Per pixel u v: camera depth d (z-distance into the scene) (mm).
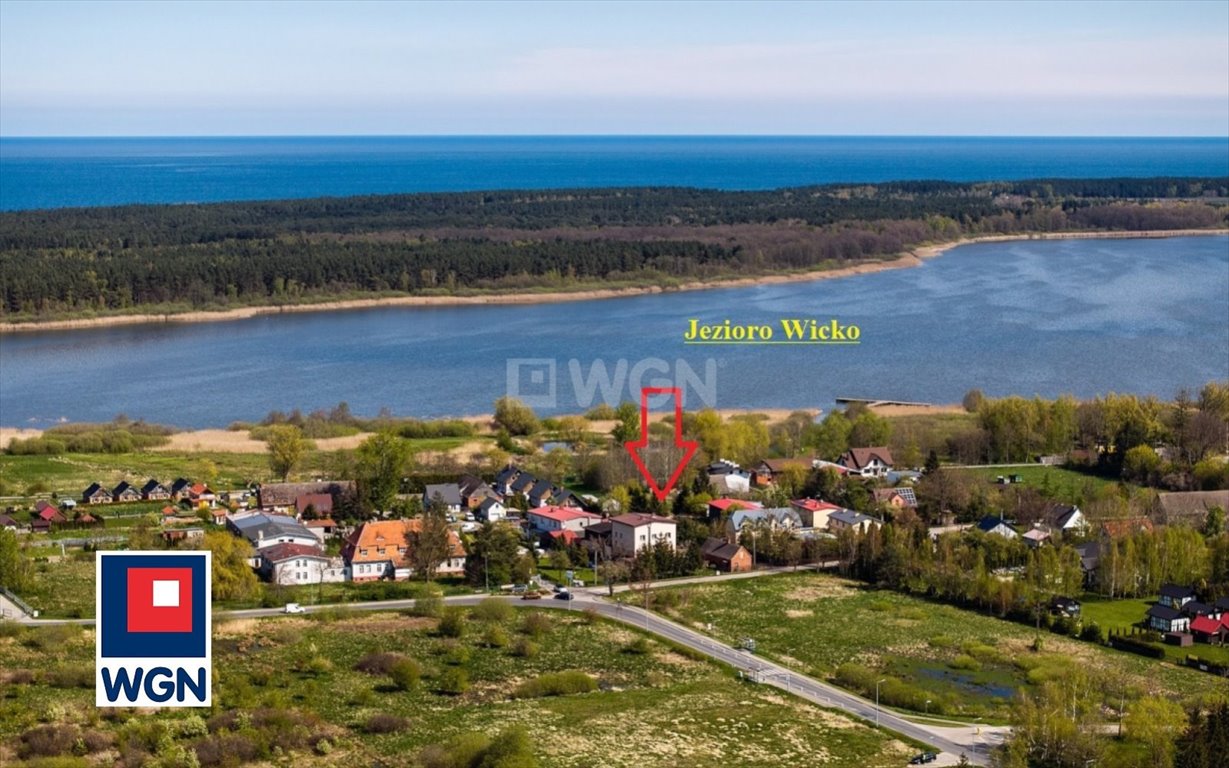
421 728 97688
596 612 133250
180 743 91438
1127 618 133250
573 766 90062
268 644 118625
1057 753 95125
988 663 119812
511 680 111500
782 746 96562
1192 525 162625
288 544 146625
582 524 162625
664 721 101062
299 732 94000
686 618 132500
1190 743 90562
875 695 110312
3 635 117125
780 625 130375
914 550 147750
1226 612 130500
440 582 144875
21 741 90250
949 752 97000
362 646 119375
